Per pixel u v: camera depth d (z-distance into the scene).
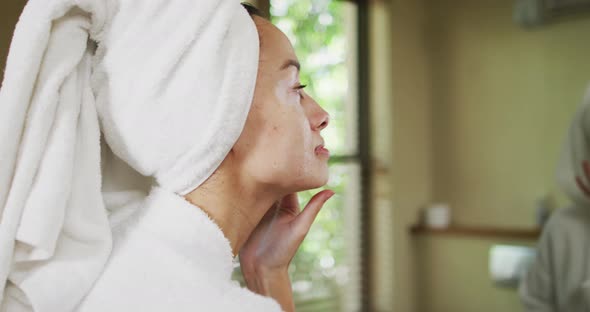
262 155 0.49
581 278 1.96
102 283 0.46
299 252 3.04
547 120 3.10
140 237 0.48
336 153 3.29
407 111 3.45
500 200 3.27
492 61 3.30
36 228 0.43
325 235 3.19
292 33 3.07
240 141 0.49
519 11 3.15
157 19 0.48
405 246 3.40
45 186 0.44
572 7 2.96
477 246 3.23
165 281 0.46
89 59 0.49
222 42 0.47
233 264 0.51
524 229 3.12
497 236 3.13
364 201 3.40
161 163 0.48
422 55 3.55
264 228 0.60
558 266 2.02
